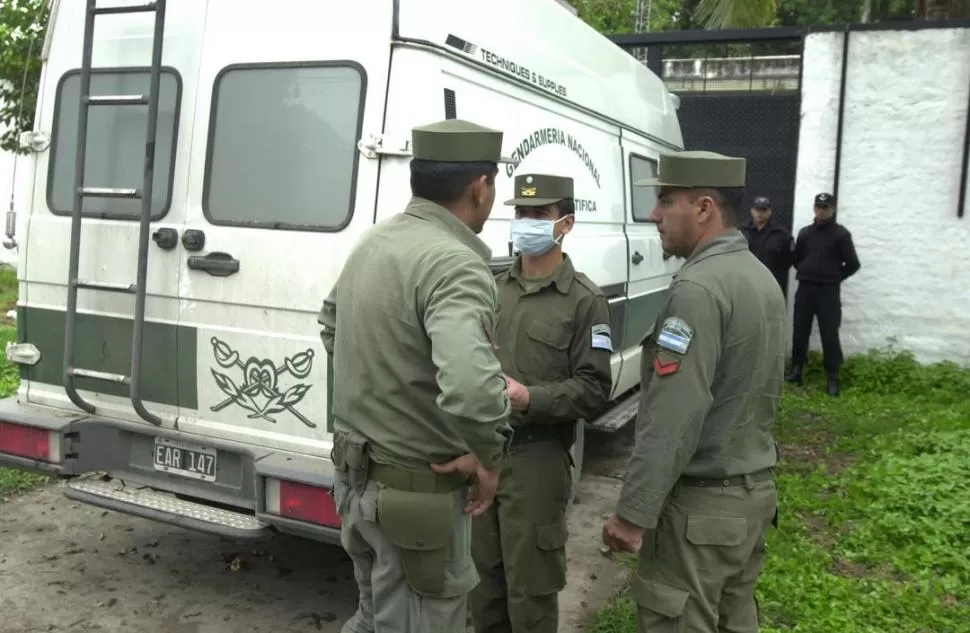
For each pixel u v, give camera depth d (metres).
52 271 3.98
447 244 2.19
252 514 3.60
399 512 2.20
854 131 8.85
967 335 8.65
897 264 8.82
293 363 3.46
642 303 6.43
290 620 3.76
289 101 3.48
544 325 3.01
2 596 3.85
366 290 2.24
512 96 4.16
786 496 5.38
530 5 4.46
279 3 3.49
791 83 12.64
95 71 3.89
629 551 2.41
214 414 3.65
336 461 2.36
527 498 2.91
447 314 2.06
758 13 11.84
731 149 10.07
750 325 2.38
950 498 5.20
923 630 3.78
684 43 9.59
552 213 3.01
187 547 4.47
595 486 5.68
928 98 8.55
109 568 4.19
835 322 8.36
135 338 3.60
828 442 6.80
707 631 2.42
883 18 19.05
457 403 2.01
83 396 3.94
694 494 2.43
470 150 2.29
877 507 5.14
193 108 3.65
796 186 9.10
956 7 9.85
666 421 2.30
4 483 5.13
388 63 3.31
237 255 3.54
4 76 6.45
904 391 8.45
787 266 8.83
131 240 3.75
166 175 3.70
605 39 5.75
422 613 2.28
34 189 4.07
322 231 3.40
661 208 2.57
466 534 2.35
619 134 6.01
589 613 3.92
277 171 3.50
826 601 3.98
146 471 3.80
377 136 3.29
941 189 8.61
